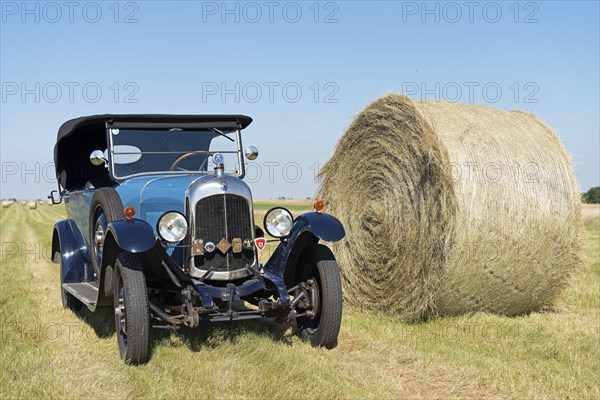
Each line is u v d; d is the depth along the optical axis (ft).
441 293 21.27
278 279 17.71
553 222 22.06
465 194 20.84
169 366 15.84
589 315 23.04
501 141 22.13
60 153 24.86
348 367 16.11
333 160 27.27
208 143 21.95
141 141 21.30
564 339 18.74
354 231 25.58
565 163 22.77
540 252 21.94
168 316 16.76
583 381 14.83
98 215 20.34
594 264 34.68
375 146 24.61
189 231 17.56
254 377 14.82
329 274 18.13
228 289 17.22
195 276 17.48
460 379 15.20
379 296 23.98
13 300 26.76
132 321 16.11
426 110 22.75
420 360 16.61
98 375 15.20
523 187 21.66
